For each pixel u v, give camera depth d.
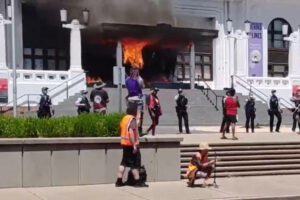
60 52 43.44
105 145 16.44
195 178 16.02
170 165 17.22
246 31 46.94
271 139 22.91
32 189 15.30
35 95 36.75
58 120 16.72
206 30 47.59
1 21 37.31
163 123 35.19
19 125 16.12
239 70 47.53
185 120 27.25
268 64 50.38
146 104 24.78
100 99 22.66
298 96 31.94
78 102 26.61
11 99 36.25
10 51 39.53
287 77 46.94
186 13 47.31
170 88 42.16
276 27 50.59
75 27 39.19
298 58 47.06
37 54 42.59
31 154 15.66
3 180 15.38
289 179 17.89
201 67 48.22
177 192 14.92
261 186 16.28
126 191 15.01
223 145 20.44
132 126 15.50
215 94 40.34
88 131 16.67
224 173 18.36
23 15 41.66
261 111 40.50
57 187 15.70
